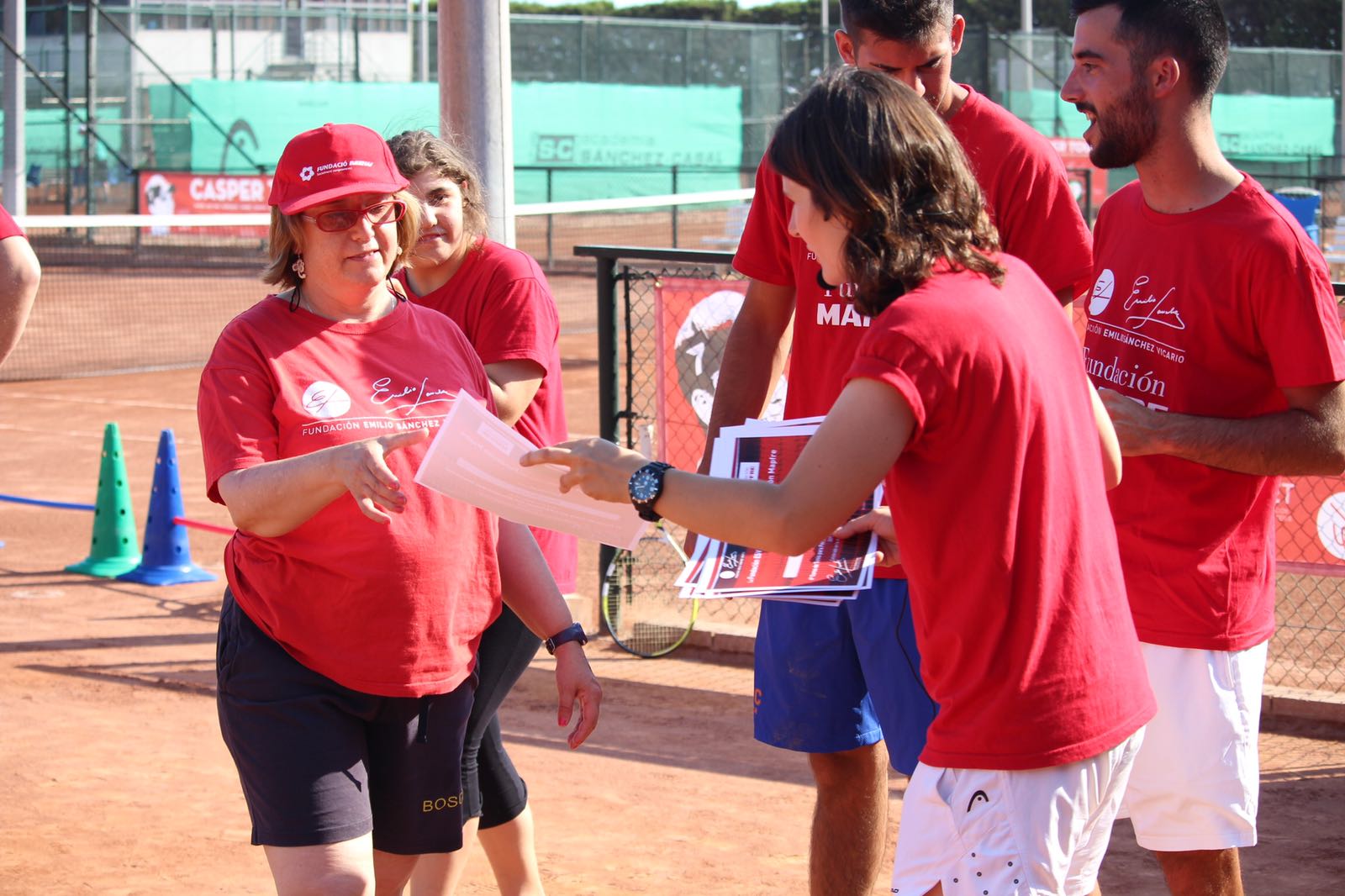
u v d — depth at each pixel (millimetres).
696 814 5367
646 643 7664
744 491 2553
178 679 6992
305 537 3109
